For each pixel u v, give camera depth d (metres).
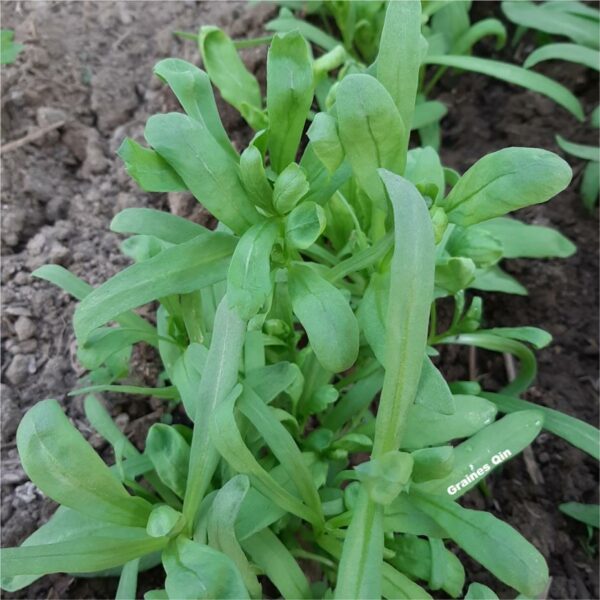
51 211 0.33
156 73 0.20
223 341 0.19
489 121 0.38
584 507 0.26
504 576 0.17
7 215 0.32
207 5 0.39
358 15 0.35
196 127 0.18
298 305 0.18
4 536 0.24
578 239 0.33
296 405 0.23
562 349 0.31
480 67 0.32
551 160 0.16
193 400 0.21
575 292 0.32
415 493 0.20
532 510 0.27
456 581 0.21
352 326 0.18
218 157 0.18
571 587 0.25
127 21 0.38
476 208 0.18
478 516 0.19
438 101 0.38
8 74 0.35
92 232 0.32
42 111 0.34
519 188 0.17
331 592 0.19
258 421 0.19
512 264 0.33
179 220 0.21
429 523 0.20
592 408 0.29
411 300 0.15
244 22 0.37
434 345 0.31
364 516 0.17
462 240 0.23
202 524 0.19
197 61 0.35
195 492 0.19
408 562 0.21
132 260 0.31
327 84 0.33
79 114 0.36
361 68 0.30
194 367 0.21
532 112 0.37
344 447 0.22
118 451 0.21
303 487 0.19
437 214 0.18
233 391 0.18
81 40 0.37
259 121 0.27
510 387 0.28
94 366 0.21
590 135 0.36
